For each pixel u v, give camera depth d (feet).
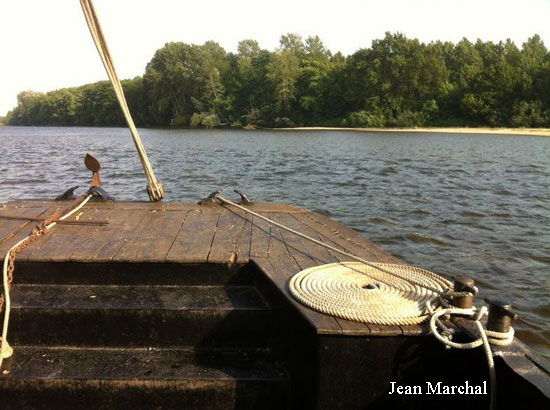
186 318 11.25
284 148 125.29
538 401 6.84
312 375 8.90
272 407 10.11
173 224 15.92
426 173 68.54
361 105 305.94
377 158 94.17
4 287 11.28
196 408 10.12
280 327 10.62
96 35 16.43
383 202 43.83
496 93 272.10
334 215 37.68
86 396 10.07
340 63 342.03
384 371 8.77
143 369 10.43
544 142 157.79
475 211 39.93
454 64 325.42
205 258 12.60
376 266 11.43
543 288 22.22
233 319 11.25
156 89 351.87
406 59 285.43
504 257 26.78
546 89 264.72
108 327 11.28
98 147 127.24
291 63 329.11
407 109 290.76
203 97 345.31
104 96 403.75
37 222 15.90
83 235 14.46
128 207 18.24
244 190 50.70
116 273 12.62
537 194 49.88
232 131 271.08
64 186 52.37
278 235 14.99
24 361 10.69
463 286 9.09
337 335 8.64
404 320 8.80
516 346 8.16
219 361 10.84
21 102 510.99
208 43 387.96
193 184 54.70
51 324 11.28
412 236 31.01
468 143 151.43
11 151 108.68
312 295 10.00
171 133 240.94
